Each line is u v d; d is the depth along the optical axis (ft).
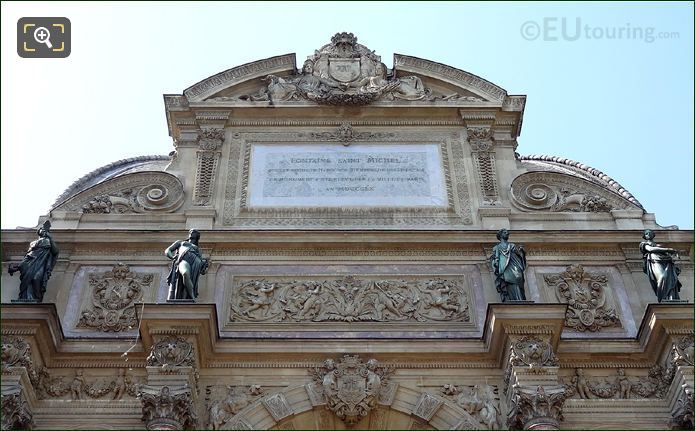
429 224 82.94
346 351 70.95
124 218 82.69
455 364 71.26
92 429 67.15
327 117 92.27
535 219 83.66
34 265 72.84
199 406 68.44
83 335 73.41
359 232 79.77
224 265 78.59
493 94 93.20
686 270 79.56
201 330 68.23
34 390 68.08
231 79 93.97
